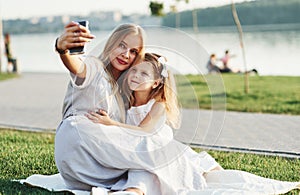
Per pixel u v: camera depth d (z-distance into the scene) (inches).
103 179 177.0
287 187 190.2
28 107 429.1
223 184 190.5
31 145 274.7
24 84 590.6
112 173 176.9
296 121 345.4
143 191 171.2
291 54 821.2
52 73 717.9
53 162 232.7
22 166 225.3
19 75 696.4
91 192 166.2
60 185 191.5
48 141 291.1
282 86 505.0
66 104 180.7
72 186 180.7
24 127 343.6
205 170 197.8
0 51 757.9
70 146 173.2
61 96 487.8
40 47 1244.5
